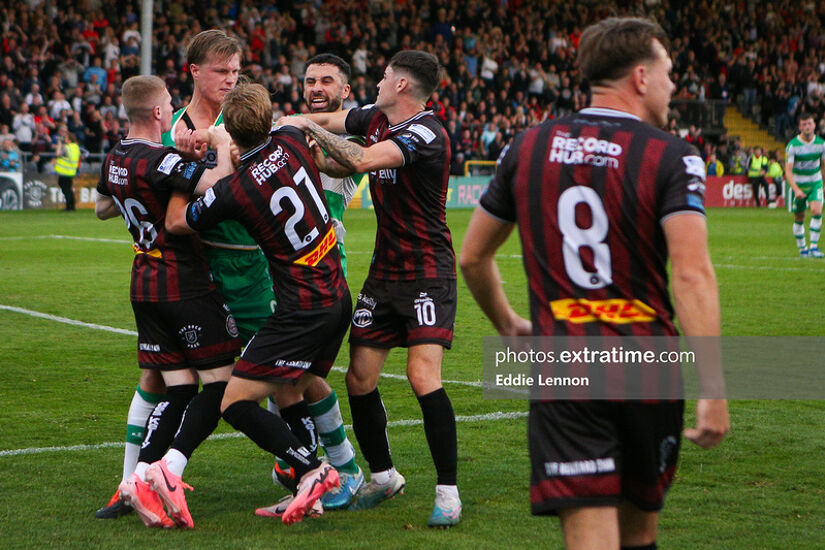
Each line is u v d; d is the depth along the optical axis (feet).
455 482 23.75
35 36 150.10
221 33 26.78
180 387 24.89
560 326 15.48
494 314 17.60
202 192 23.57
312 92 28.04
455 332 52.29
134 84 24.93
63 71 150.51
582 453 15.17
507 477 27.32
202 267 24.85
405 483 26.81
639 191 15.02
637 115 16.02
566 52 195.62
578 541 15.19
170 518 23.27
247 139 22.88
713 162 193.16
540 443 15.52
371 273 25.46
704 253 14.60
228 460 29.12
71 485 26.37
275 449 22.77
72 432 31.81
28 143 142.82
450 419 23.94
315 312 23.30
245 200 22.81
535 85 186.19
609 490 15.08
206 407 24.11
